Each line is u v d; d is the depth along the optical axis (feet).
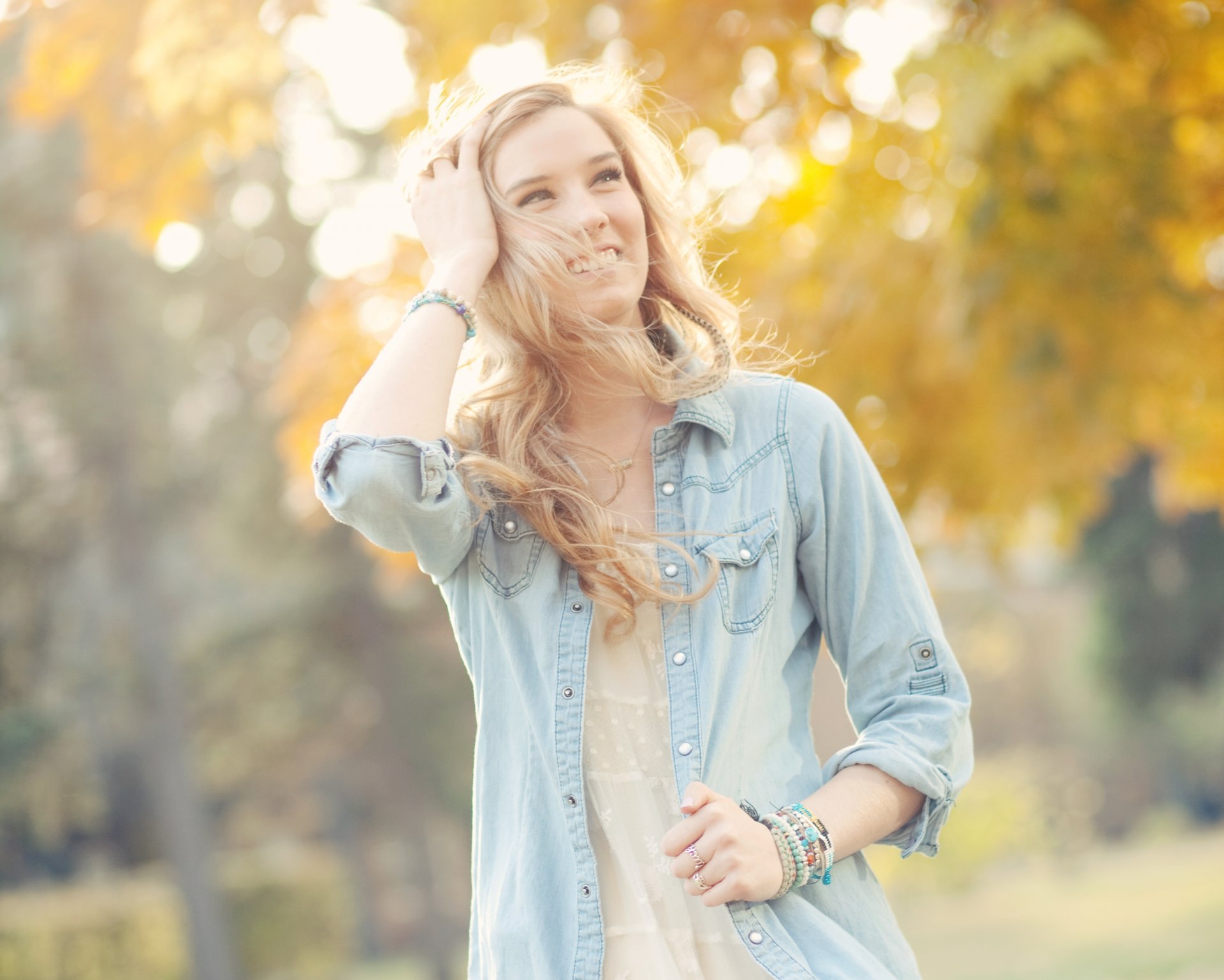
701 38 16.44
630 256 6.70
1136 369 16.30
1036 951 42.57
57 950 67.41
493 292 6.75
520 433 6.57
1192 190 17.40
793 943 5.88
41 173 62.90
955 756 6.28
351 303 19.94
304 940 75.72
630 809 6.19
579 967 5.94
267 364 69.92
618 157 6.78
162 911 70.64
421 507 6.15
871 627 6.47
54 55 19.35
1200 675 90.12
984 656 114.52
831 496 6.53
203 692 74.02
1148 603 88.74
